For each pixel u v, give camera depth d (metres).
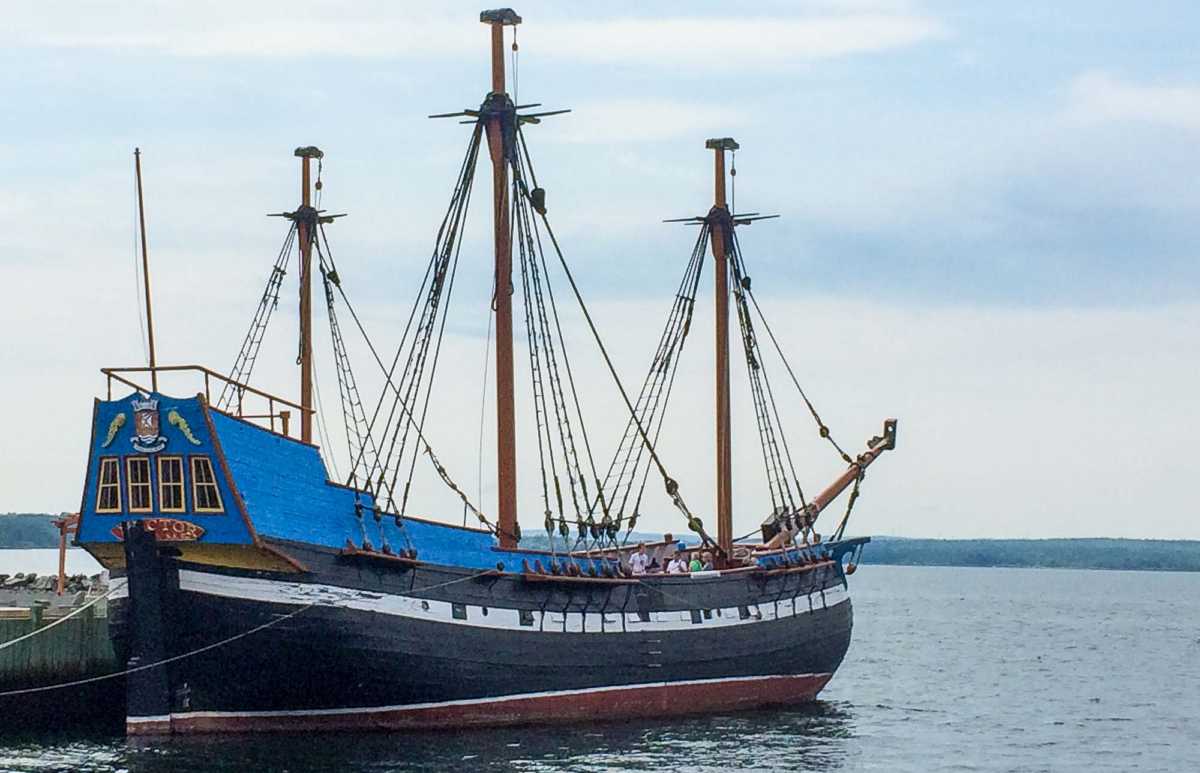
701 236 84.25
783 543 81.62
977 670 113.88
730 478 84.19
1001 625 183.62
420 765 56.09
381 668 59.75
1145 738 75.81
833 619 80.81
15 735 64.38
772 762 61.84
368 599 59.16
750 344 84.44
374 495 61.81
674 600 69.88
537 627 64.12
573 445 70.94
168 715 58.59
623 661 67.38
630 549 77.75
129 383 57.66
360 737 60.56
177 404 55.88
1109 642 150.50
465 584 62.03
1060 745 72.75
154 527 56.94
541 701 64.88
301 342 81.50
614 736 64.75
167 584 57.47
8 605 71.12
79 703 66.38
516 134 69.81
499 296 69.69
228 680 58.66
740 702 74.62
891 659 124.12
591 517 71.69
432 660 60.78
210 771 54.38
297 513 58.44
